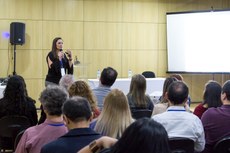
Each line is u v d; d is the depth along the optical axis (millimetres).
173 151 2498
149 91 6543
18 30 7402
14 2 7777
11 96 3658
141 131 973
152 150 962
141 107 3957
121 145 985
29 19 7879
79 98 1948
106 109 2381
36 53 7957
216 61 8047
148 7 8594
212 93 3496
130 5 8477
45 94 2299
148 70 8656
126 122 2354
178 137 2521
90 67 8289
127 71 8523
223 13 7914
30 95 7949
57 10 8039
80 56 8219
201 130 2717
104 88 3938
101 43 8352
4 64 7789
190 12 8203
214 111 3027
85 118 1890
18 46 7844
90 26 8266
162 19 8688
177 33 8391
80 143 1834
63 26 8094
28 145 2279
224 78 8984
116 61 8461
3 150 4102
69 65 5781
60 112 2281
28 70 7926
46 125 2307
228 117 2971
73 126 1896
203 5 8891
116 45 8445
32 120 3754
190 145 2525
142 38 8586
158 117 2736
